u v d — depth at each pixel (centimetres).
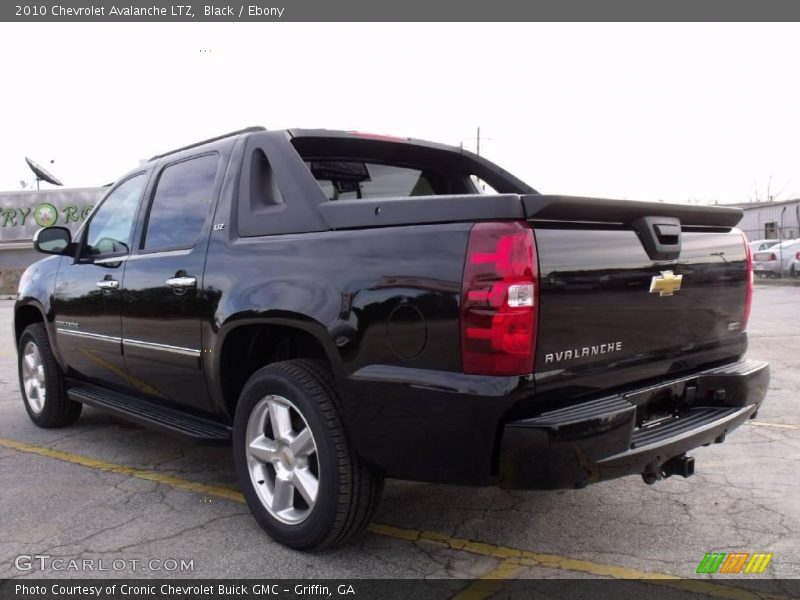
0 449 476
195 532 332
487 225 246
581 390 263
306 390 293
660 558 302
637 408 286
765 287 2181
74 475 418
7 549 314
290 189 323
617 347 273
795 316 1295
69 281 472
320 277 290
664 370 300
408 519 347
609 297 268
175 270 368
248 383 323
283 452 310
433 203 264
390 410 266
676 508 359
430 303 254
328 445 285
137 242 415
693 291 311
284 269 306
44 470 429
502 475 248
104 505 368
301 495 303
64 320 477
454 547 314
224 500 375
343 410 284
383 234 275
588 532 330
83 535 329
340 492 285
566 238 255
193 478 412
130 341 407
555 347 250
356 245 282
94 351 448
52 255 530
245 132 373
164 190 409
